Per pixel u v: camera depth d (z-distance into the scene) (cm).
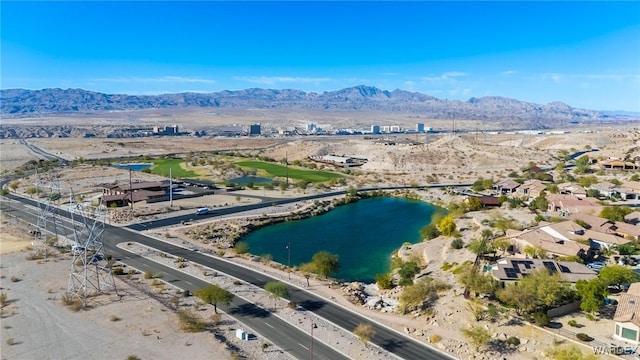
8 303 8412
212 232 13788
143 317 7862
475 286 7962
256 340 7206
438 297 8438
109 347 6869
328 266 10219
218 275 10062
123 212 15888
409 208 18050
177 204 17588
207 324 7694
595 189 17150
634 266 9388
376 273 10888
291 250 12638
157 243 12494
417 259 11219
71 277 9119
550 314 7306
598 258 9988
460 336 7162
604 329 6869
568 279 8106
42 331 7344
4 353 6681
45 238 12194
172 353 6719
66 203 17588
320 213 17038
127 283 9456
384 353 6838
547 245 9900
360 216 16712
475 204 15688
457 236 12319
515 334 6956
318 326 7706
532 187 18038
